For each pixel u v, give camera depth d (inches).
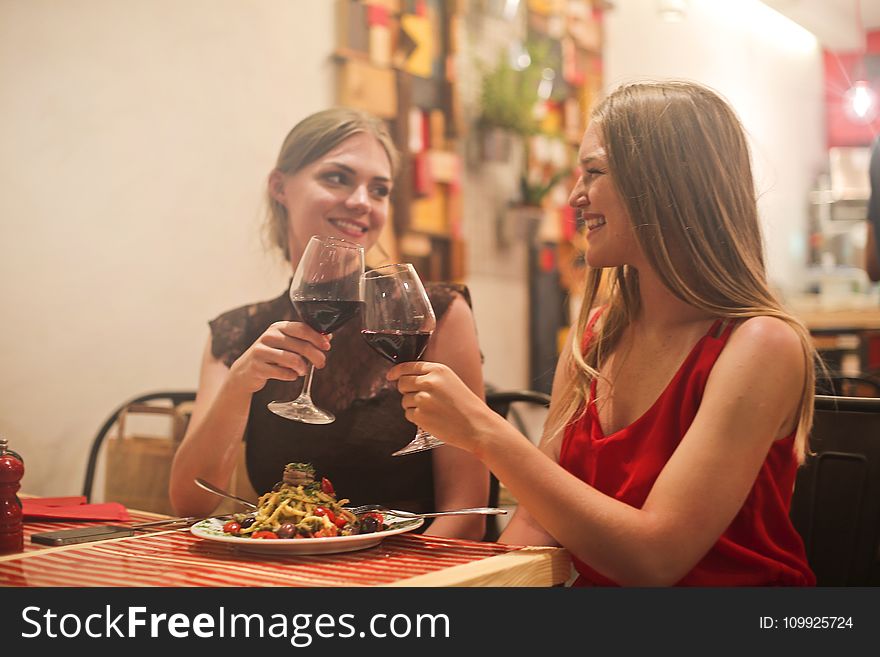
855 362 228.8
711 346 46.3
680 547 40.6
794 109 324.2
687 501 41.2
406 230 150.6
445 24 161.8
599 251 50.5
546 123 187.6
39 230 110.6
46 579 35.8
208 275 127.4
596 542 40.1
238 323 70.8
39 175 110.5
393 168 77.1
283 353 49.6
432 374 42.2
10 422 108.3
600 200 49.5
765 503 46.6
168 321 123.0
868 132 345.4
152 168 120.6
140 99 119.4
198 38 125.3
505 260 178.1
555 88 190.7
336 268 46.6
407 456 64.4
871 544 53.2
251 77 131.6
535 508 40.9
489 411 42.0
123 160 118.0
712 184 48.1
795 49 324.5
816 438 55.7
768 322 44.9
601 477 48.4
